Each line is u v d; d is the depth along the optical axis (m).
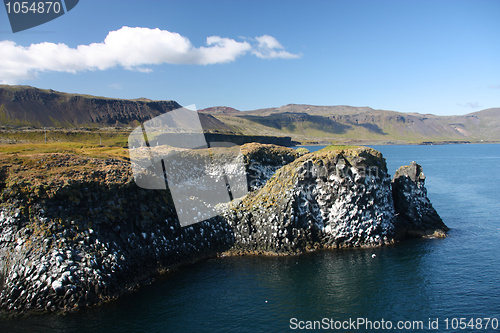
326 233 45.69
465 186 93.06
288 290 34.31
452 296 32.84
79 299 30.41
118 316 29.52
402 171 53.34
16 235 33.38
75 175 38.91
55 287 30.12
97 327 27.97
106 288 31.91
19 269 31.34
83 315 29.45
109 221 36.56
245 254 43.66
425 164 159.88
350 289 34.41
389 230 47.38
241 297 32.94
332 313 30.33
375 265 39.88
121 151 60.91
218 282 35.94
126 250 36.44
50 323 28.31
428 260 41.03
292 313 30.30
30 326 27.86
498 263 39.84
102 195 37.88
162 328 28.00
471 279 36.09
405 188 51.50
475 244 46.06
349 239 45.59
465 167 146.00
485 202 71.75
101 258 33.56
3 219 34.09
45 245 32.34
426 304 31.59
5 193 35.03
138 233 38.50
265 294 33.53
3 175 37.53
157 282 35.88
